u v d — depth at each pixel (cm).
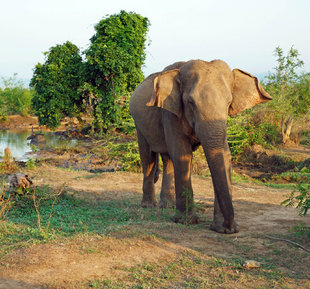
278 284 422
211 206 845
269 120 2334
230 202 595
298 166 1681
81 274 429
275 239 586
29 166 1518
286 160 1816
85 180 1205
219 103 565
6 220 642
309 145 2256
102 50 3172
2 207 689
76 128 3681
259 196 1040
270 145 2041
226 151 607
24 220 649
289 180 1490
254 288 412
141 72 3456
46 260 454
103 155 1992
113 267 452
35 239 523
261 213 791
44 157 2120
